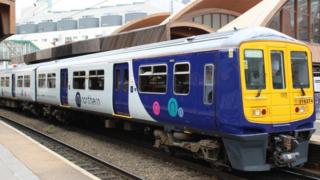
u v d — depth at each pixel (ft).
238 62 29.84
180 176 33.63
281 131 31.55
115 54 47.70
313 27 113.09
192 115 33.99
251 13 101.65
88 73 53.36
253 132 30.25
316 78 61.36
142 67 41.32
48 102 70.54
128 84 43.83
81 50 102.01
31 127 66.85
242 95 29.68
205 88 32.50
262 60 31.01
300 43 33.55
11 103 102.68
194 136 36.35
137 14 303.48
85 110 55.47
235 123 29.78
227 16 129.08
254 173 35.12
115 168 35.19
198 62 33.27
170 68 36.81
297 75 33.09
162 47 39.06
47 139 54.24
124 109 44.96
